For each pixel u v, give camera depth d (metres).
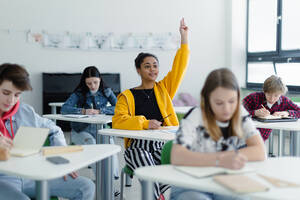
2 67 1.63
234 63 6.47
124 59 6.43
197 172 1.27
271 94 2.92
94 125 3.40
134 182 3.25
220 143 1.50
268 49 6.03
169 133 2.23
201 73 6.56
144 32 6.43
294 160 1.48
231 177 1.19
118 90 6.27
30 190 1.77
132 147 2.34
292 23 5.46
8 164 1.42
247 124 1.53
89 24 6.31
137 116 2.39
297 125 2.51
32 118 1.89
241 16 6.43
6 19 6.01
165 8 6.44
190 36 6.51
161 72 6.48
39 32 6.14
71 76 6.11
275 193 1.08
